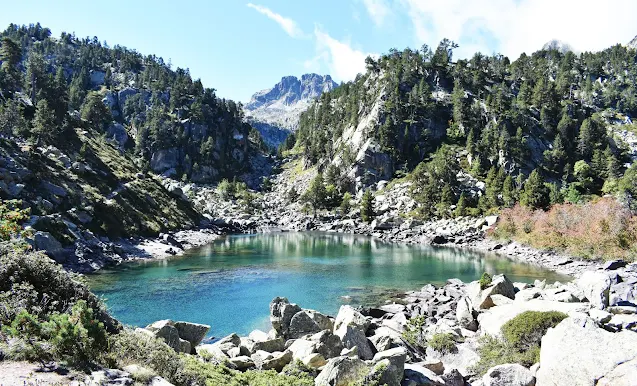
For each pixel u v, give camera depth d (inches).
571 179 5753.0
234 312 1566.2
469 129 7234.3
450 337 1023.6
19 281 542.0
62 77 7509.8
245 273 2300.7
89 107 6820.9
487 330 1028.5
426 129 7313.0
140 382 433.1
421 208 5022.1
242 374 658.8
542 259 2876.5
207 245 3499.0
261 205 6968.5
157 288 1894.7
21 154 2950.3
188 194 6186.0
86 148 3878.0
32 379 371.2
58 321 442.3
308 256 2992.1
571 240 2970.0
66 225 2450.8
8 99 4042.8
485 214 4394.7
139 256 2696.9
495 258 3011.8
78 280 625.6
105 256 2453.2
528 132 6628.9
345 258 2933.1
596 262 2625.5
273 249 3346.5
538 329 869.2
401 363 696.4
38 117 3720.5
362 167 6855.3
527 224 3570.4
